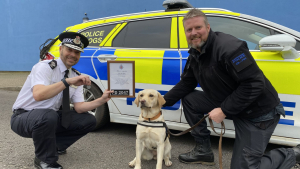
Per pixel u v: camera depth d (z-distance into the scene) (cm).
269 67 195
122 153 222
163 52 240
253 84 139
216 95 169
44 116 169
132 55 252
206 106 192
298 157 166
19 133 183
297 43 199
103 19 292
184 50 234
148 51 248
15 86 664
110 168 191
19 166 189
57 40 284
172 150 233
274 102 151
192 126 185
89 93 284
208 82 165
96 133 282
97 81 263
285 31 205
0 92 623
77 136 210
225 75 154
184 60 225
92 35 286
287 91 190
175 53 234
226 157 216
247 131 154
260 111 150
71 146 238
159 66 236
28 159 203
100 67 261
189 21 157
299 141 194
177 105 234
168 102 208
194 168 194
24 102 184
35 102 184
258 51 208
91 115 213
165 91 234
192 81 201
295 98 188
